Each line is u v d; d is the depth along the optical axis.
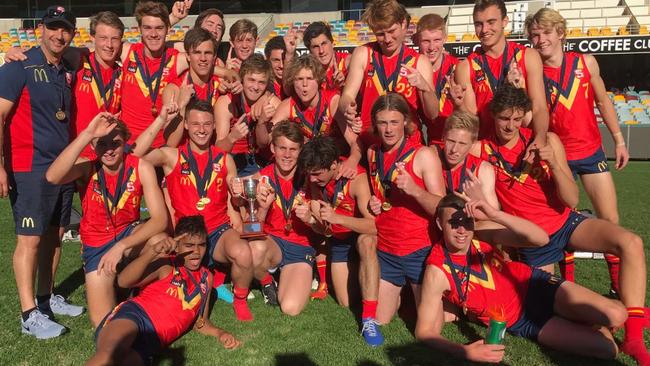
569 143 5.18
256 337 4.20
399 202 4.41
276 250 4.91
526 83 4.92
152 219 4.38
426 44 5.85
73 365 3.75
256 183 4.85
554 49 5.07
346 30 25.47
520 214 4.51
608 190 5.20
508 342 4.01
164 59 5.89
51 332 4.21
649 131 17.05
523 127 4.61
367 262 4.29
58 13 4.33
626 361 3.71
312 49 5.84
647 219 8.45
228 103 5.78
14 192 4.43
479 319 4.18
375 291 4.24
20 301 4.59
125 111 5.81
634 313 3.76
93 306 4.37
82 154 5.17
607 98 5.36
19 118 4.35
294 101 5.39
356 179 4.75
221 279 5.11
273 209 4.93
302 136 4.80
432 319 3.98
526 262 4.54
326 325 4.45
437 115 5.16
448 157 4.37
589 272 5.72
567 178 4.22
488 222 4.25
